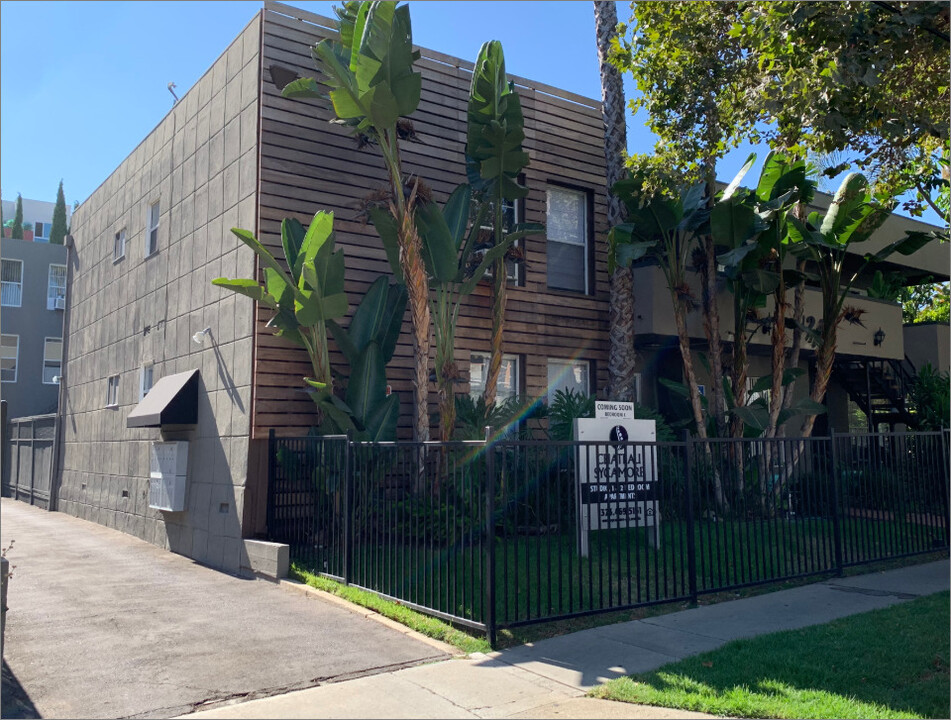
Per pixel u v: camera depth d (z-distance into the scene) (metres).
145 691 5.77
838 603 8.32
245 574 10.80
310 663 6.41
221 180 12.88
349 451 9.13
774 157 12.60
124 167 17.73
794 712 5.07
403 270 10.86
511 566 9.05
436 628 7.23
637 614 7.86
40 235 53.03
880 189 11.47
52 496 21.27
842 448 10.45
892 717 4.99
